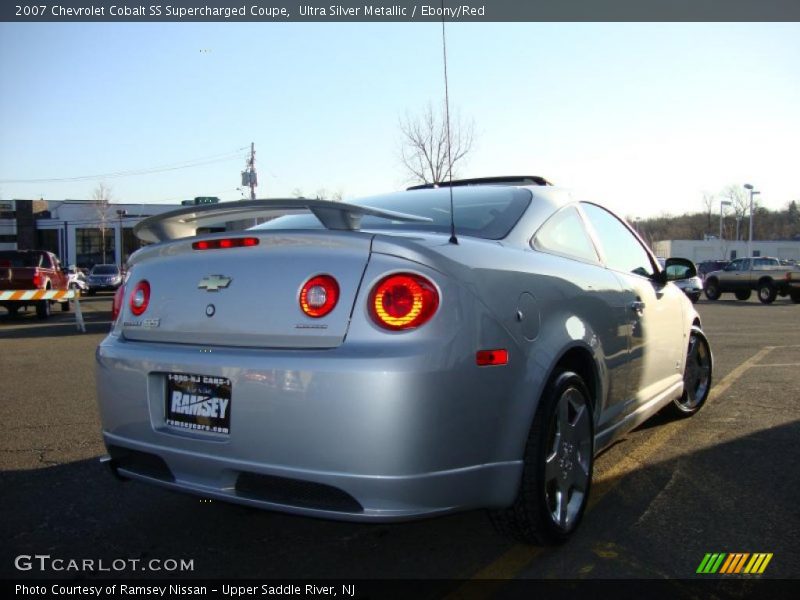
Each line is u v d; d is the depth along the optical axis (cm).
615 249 395
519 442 259
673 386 450
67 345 1059
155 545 301
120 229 5784
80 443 461
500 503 257
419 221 308
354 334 230
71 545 301
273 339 243
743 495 348
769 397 579
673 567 271
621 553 283
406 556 287
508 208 320
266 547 298
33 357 908
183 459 257
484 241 277
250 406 238
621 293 356
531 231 310
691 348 498
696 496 347
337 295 235
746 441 444
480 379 241
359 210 244
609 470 389
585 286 316
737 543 292
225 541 305
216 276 262
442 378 228
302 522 326
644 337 384
